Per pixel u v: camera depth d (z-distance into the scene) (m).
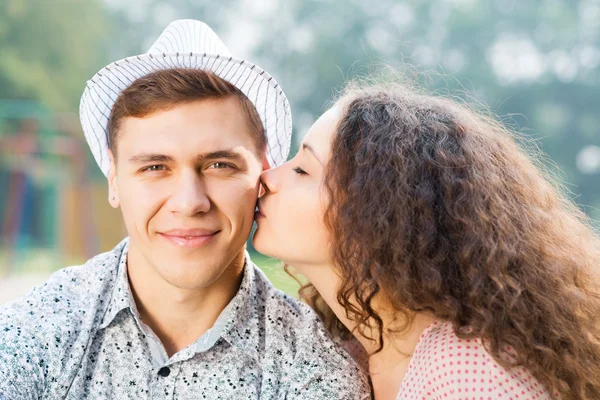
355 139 2.00
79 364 1.82
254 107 1.97
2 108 19.97
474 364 1.72
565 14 30.89
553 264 1.87
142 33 32.06
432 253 1.86
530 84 29.59
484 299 1.78
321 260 2.02
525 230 1.91
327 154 2.02
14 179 14.45
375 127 2.00
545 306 1.80
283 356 1.94
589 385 1.82
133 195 1.84
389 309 1.95
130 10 31.91
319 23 31.58
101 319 1.88
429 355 1.78
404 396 1.82
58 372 1.80
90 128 2.04
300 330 1.99
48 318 1.86
